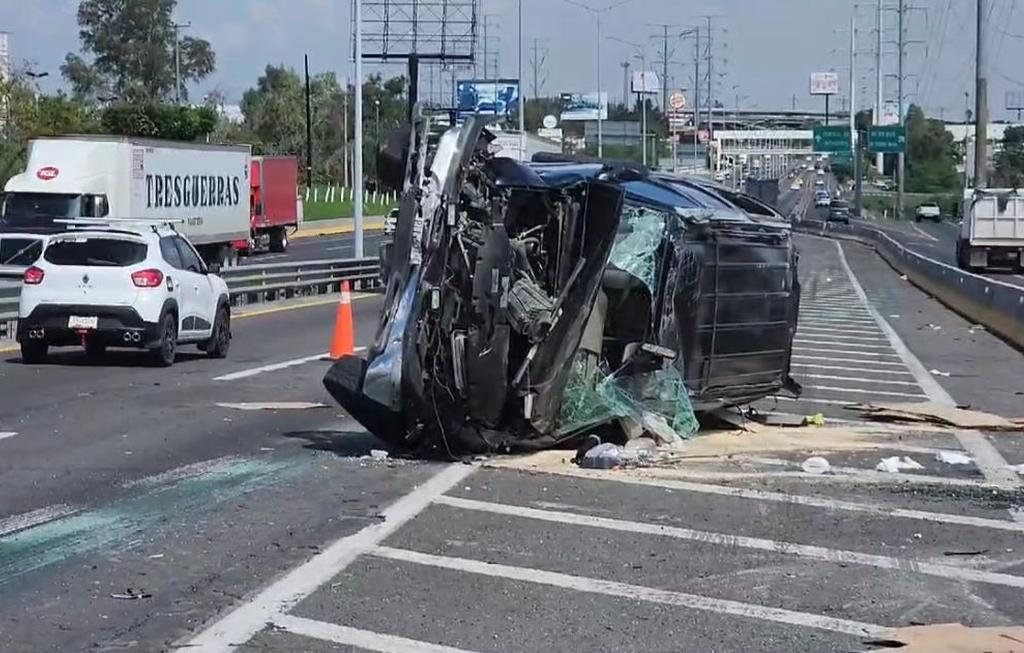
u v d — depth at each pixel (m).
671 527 9.52
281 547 8.83
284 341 24.19
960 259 55.59
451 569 8.34
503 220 11.76
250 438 13.24
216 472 11.43
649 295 12.47
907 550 8.96
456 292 11.52
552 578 8.17
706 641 7.01
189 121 80.94
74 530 9.24
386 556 8.62
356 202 41.41
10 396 16.12
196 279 20.67
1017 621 7.39
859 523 9.73
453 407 11.62
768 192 91.94
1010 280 48.66
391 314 11.70
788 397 16.23
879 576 8.30
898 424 14.63
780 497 10.59
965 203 56.19
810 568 8.48
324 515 9.78
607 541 9.10
